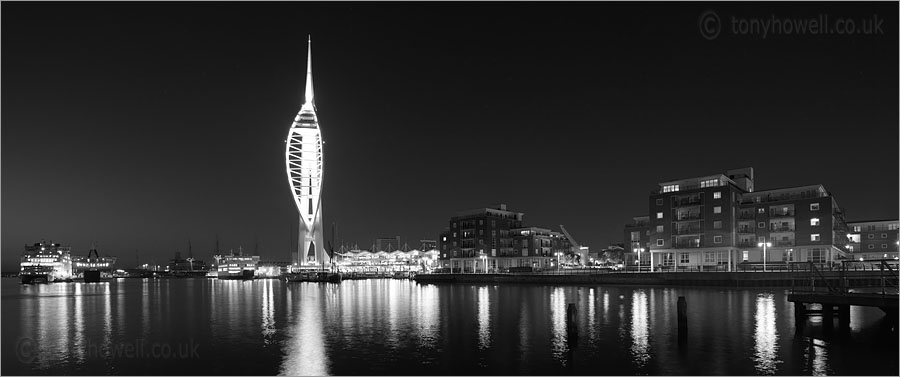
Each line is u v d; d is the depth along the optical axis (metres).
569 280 108.62
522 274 125.00
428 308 62.28
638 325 44.78
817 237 104.75
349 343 39.44
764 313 50.41
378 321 50.75
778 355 32.88
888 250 130.88
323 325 48.75
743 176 121.81
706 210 110.25
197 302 80.75
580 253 193.62
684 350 34.66
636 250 129.12
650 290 84.94
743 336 38.72
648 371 30.06
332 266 198.38
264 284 167.50
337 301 76.50
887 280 81.19
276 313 60.44
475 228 170.12
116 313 63.97
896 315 39.34
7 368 33.47
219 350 37.88
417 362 33.28
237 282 199.75
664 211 115.00
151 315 60.88
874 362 30.92
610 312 53.75
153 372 32.09
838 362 31.05
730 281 88.38
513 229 175.50
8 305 78.56
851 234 136.00
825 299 38.69
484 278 128.62
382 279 177.88
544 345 37.34
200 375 31.16
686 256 112.12
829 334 39.00
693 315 49.16
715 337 38.53
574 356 33.88
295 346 38.72
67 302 84.56
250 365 33.34
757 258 109.56
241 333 45.16
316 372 31.48
